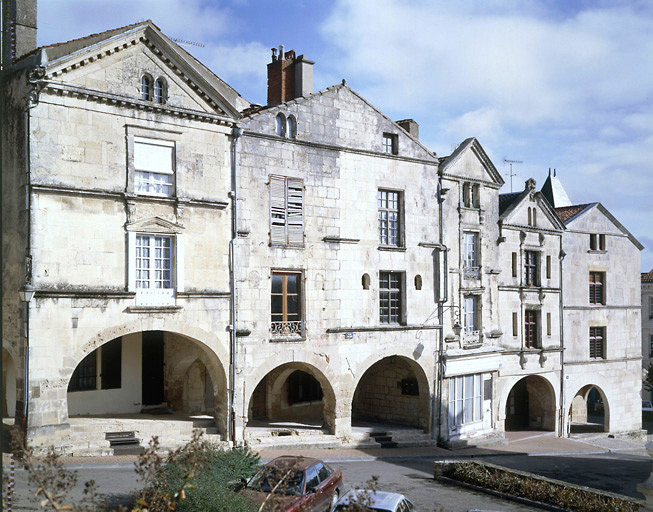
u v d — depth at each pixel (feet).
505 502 62.44
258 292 79.36
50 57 64.08
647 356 183.42
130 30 68.95
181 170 73.31
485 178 108.68
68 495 48.73
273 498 39.37
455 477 69.56
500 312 111.55
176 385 85.40
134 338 82.94
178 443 71.87
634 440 133.59
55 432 63.57
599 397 171.83
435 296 98.94
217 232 75.97
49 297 63.67
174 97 73.20
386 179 93.71
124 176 69.21
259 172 80.28
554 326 121.60
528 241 117.29
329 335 85.97
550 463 91.91
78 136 66.28
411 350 95.20
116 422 72.13
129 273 68.69
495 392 108.78
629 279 136.87
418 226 97.40
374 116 92.84
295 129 84.17
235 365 76.43
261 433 81.97
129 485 53.98
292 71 91.15
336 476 55.26
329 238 86.43
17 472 54.03
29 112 63.36
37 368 62.75
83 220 66.28
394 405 102.01
